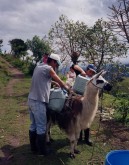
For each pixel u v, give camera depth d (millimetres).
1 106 6406
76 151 3422
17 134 4160
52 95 3215
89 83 3145
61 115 3219
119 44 8367
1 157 3371
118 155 2438
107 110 5363
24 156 3363
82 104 3172
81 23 9617
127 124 4660
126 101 4934
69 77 3697
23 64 20719
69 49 9727
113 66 7672
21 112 5672
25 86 10898
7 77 14766
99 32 8680
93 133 4188
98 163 3229
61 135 4020
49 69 3119
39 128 3176
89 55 8969
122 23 4738
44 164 3156
